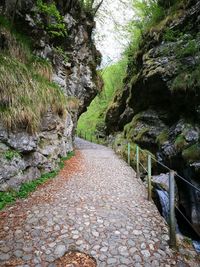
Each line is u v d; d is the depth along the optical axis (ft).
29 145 21.52
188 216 30.50
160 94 44.32
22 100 21.54
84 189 21.76
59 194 19.74
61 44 42.19
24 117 20.97
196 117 34.47
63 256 11.43
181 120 37.17
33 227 13.79
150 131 45.03
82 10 48.01
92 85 54.85
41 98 24.61
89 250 11.95
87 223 14.71
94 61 57.88
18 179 19.33
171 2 49.83
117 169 32.71
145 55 49.96
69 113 41.70
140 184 25.23
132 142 49.88
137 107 56.95
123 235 13.56
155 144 42.34
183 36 41.32
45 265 10.69
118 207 17.78
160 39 47.73
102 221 15.14
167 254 11.98
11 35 26.21
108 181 25.45
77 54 48.57
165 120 43.78
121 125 71.31
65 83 43.47
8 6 27.45
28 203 17.25
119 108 73.00
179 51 40.22
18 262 10.74
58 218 15.11
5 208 16.10
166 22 47.03
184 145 32.14
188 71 36.73
